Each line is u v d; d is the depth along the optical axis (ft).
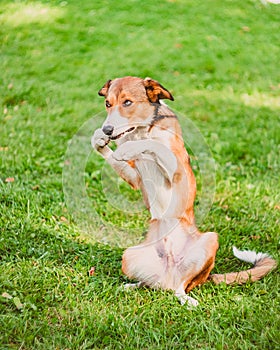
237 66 46.11
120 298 19.04
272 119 39.04
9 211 24.66
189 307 18.70
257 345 16.97
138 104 18.26
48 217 24.67
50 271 20.44
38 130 35.63
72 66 44.70
